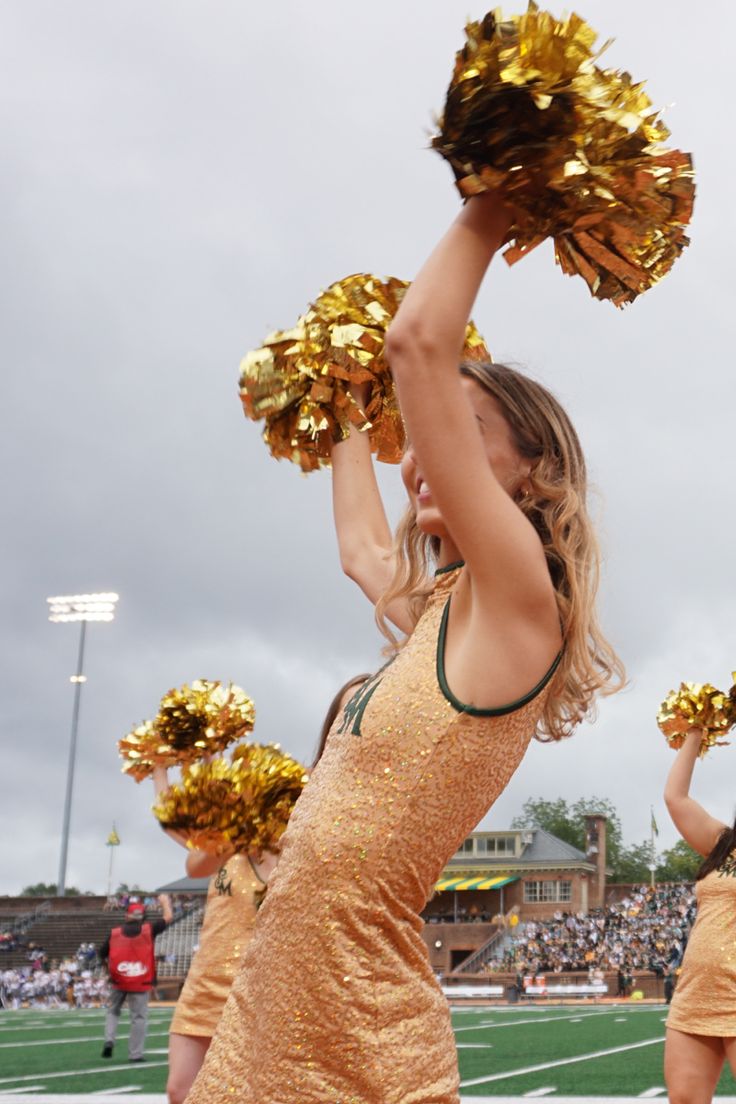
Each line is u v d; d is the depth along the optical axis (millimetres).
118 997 13148
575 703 1800
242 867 5945
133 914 13406
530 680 1656
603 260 1647
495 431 1832
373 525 2426
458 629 1724
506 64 1391
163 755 5527
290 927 1655
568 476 1844
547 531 1812
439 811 1653
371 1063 1581
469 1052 13578
